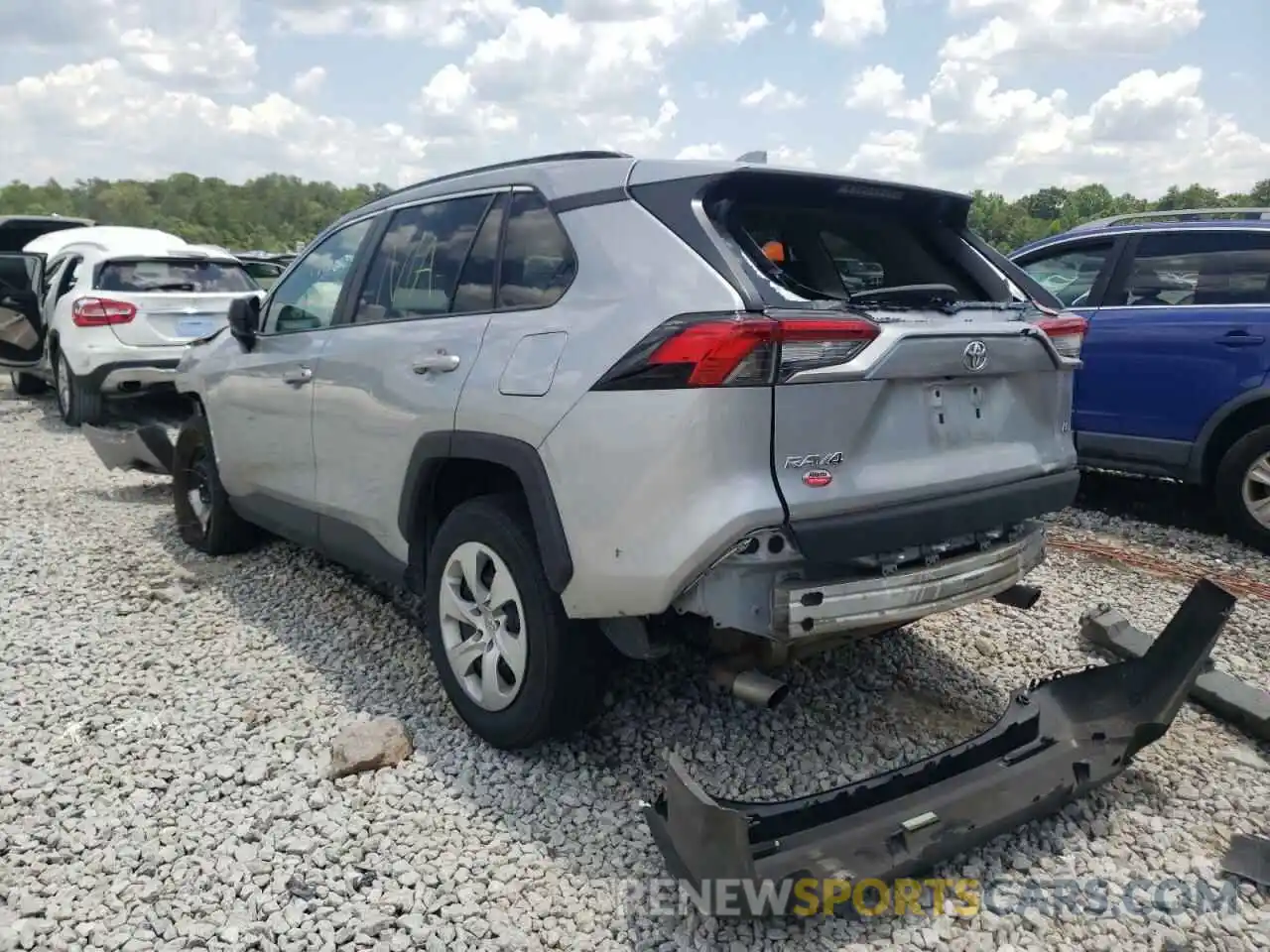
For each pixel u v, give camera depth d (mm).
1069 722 3238
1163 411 6020
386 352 3824
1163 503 6812
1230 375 5727
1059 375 3527
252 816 3104
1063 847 2990
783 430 2734
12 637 4469
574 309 3102
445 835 3020
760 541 2756
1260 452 5652
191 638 4480
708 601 2822
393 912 2686
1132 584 5215
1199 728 3717
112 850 2945
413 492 3670
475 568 3443
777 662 3154
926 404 3041
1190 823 3119
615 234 3088
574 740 3535
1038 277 6789
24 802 3182
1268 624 4691
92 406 9438
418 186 4145
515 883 2803
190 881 2812
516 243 3443
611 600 2941
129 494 7133
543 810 3141
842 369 2777
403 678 4062
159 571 5375
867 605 2875
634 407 2820
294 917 2662
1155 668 3328
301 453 4438
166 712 3775
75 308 9242
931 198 3570
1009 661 4242
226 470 5184
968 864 2889
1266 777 3377
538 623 3193
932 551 3078
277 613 4762
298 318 4660
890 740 3594
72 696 3898
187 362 5633
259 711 3783
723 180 2986
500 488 3678
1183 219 6258
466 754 3469
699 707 3771
